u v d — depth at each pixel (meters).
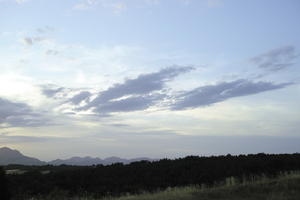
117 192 25.14
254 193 19.64
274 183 21.56
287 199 17.83
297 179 21.86
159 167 33.94
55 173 32.28
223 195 19.52
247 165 29.86
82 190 25.95
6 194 20.02
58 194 24.41
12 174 31.52
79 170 33.75
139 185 26.89
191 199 18.84
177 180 27.89
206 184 25.06
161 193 21.14
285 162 30.48
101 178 29.77
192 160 37.34
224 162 33.38
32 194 24.86
